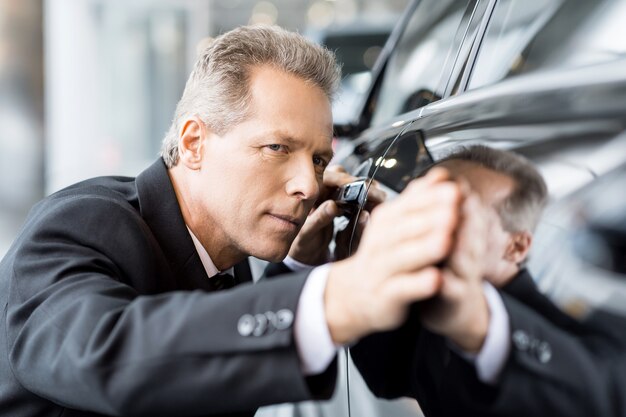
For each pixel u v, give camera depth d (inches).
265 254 33.7
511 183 20.2
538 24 33.9
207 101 33.3
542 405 18.1
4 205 200.2
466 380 19.8
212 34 361.1
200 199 34.6
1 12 197.2
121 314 22.5
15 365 25.0
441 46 57.2
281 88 31.8
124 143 324.5
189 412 20.8
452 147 25.4
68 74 285.9
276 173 32.3
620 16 27.9
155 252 31.4
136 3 313.6
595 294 17.2
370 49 222.2
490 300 19.3
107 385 20.6
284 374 19.6
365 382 30.2
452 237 18.3
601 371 16.9
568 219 18.2
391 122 49.1
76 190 33.7
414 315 22.0
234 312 20.3
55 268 26.8
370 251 18.0
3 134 199.3
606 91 19.8
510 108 24.0
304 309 19.7
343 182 40.3
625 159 17.6
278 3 492.7
